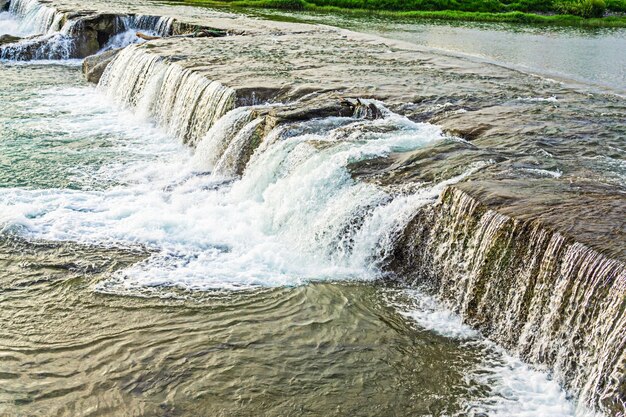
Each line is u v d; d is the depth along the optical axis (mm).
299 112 12352
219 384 6773
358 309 8070
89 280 8703
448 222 8266
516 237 7355
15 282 8617
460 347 7387
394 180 9445
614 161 10156
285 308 8086
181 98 15734
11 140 14625
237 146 12320
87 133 15570
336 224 9234
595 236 6922
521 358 7148
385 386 6777
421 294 8398
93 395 6621
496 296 7520
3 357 7145
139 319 7844
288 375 6914
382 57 20172
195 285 8609
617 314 6148
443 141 10844
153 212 10789
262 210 10430
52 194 11562
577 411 6340
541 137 11359
